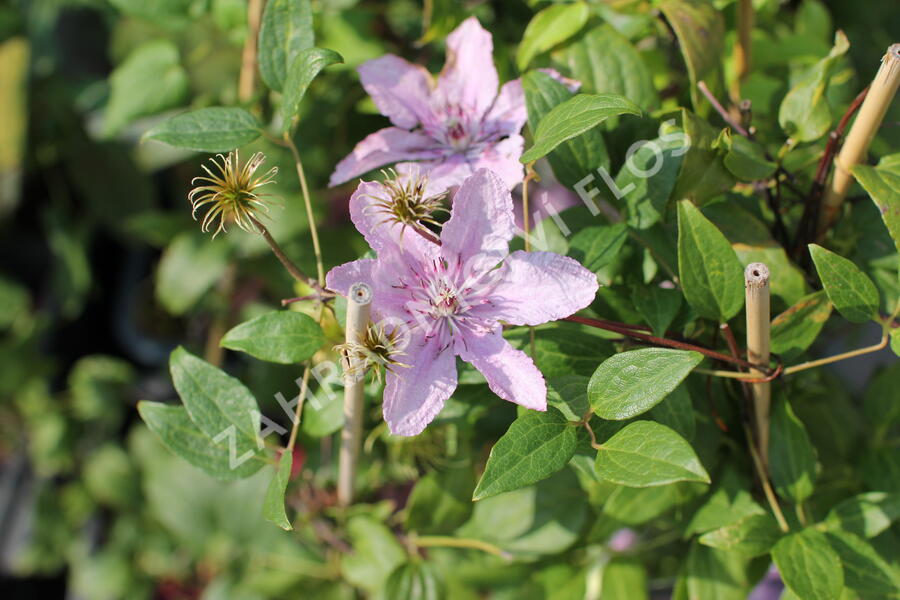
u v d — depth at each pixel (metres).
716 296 0.64
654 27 0.77
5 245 1.42
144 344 1.23
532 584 0.77
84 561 1.16
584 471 0.64
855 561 0.67
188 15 0.82
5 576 1.19
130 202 1.19
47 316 1.27
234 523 0.94
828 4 0.92
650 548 0.77
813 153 0.72
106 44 1.19
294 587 0.85
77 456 1.21
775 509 0.67
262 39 0.68
